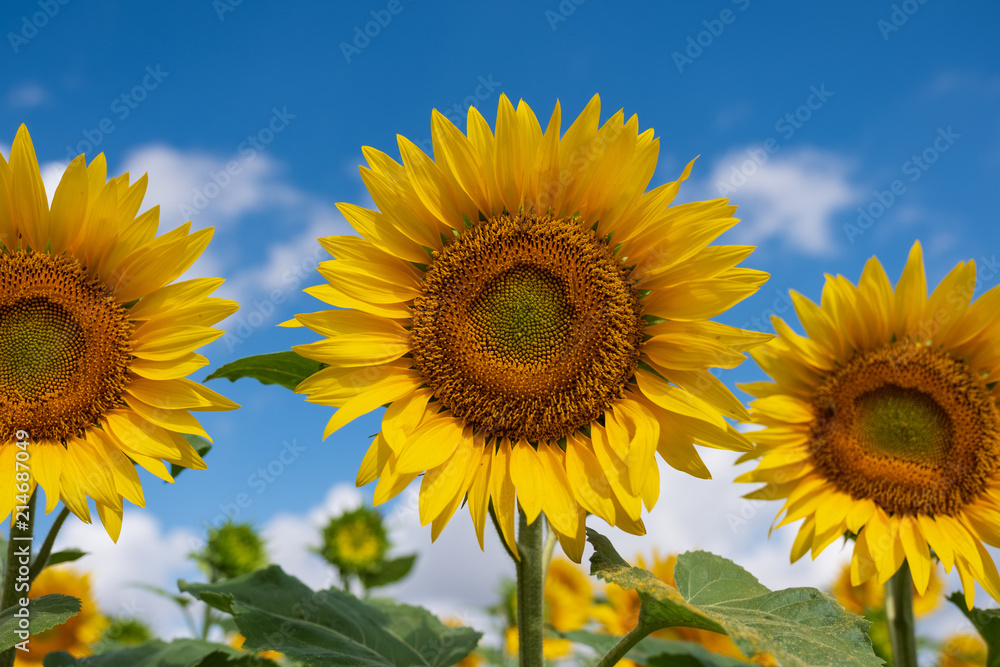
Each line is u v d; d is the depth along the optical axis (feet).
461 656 2.53
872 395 2.68
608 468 2.22
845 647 2.09
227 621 3.21
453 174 2.31
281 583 2.61
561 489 2.23
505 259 2.31
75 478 2.27
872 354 2.69
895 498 2.62
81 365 2.32
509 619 3.87
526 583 2.25
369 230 2.31
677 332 2.27
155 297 2.36
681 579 2.38
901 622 2.55
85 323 2.33
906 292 2.66
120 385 2.33
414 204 2.32
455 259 2.33
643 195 2.28
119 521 2.26
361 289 2.29
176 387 2.33
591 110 2.27
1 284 2.31
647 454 2.19
